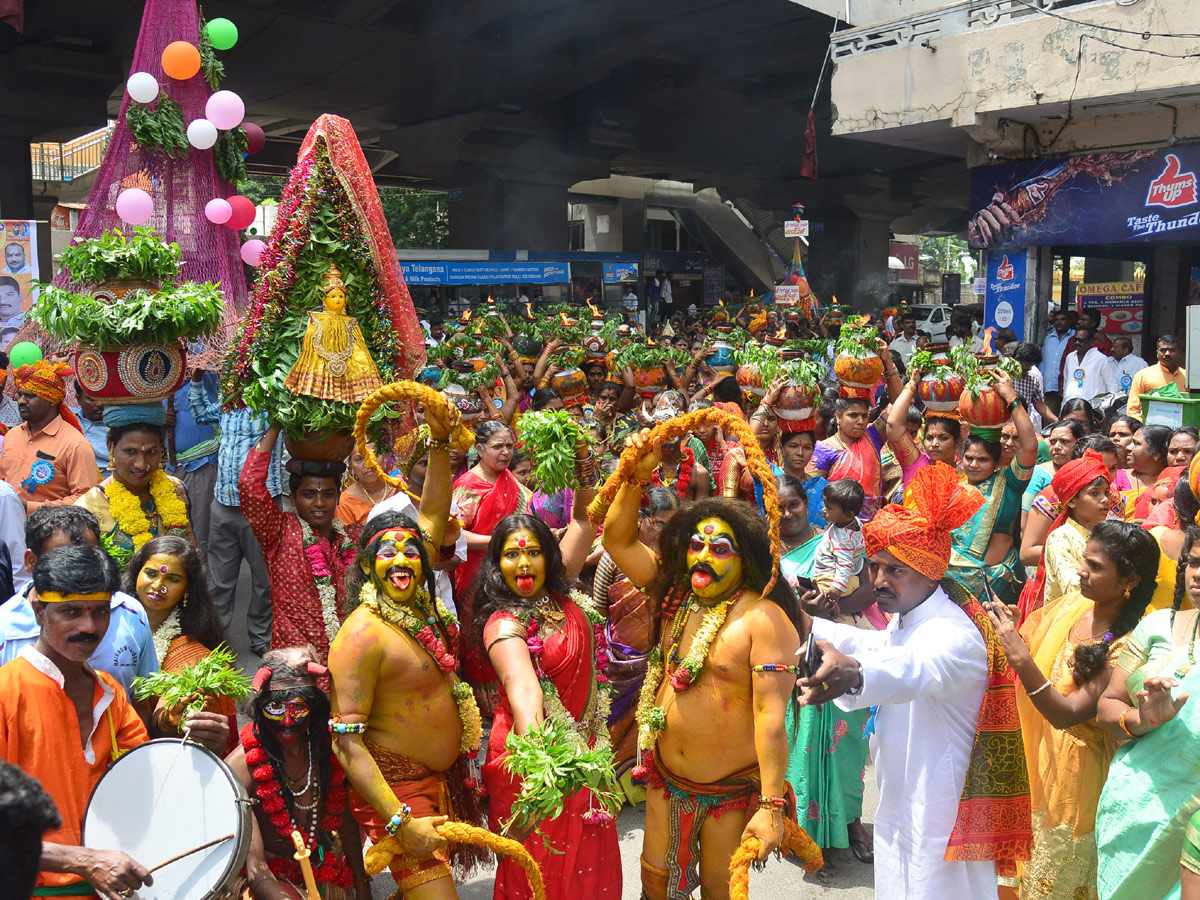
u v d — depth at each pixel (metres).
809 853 3.55
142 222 7.34
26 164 22.45
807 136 19.03
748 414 8.00
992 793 3.18
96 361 4.67
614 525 3.81
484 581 3.86
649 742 3.54
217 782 3.06
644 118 31.38
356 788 3.34
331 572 4.57
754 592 3.48
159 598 3.83
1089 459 4.65
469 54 25.75
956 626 3.17
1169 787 3.05
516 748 3.23
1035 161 15.75
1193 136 14.26
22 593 3.85
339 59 25.47
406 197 38.28
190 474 7.60
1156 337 17.38
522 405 9.53
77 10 20.28
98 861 2.73
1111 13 13.67
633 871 4.55
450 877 3.42
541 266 22.92
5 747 2.89
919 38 15.98
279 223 4.87
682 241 47.22
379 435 4.98
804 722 4.59
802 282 20.08
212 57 8.09
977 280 19.14
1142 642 3.29
